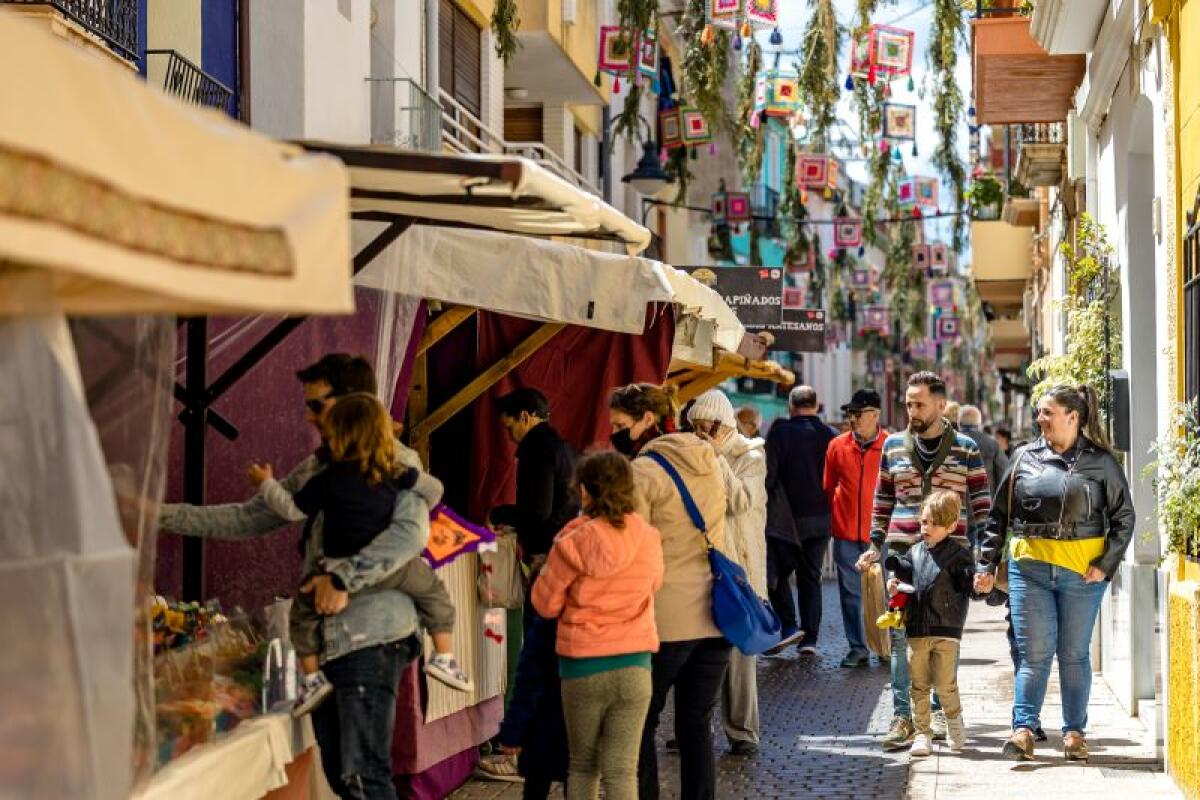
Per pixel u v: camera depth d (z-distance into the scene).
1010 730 11.56
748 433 17.39
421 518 6.80
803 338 24.88
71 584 4.23
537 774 8.15
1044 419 10.21
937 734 11.36
